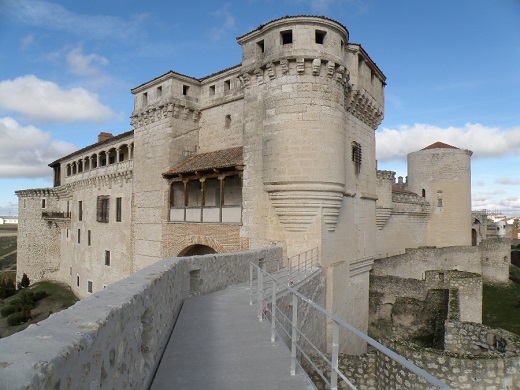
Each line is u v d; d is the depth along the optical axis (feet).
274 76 68.64
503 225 267.39
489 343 41.78
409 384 32.83
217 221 80.07
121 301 15.30
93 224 129.18
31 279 174.60
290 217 66.44
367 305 87.35
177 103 91.20
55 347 9.45
